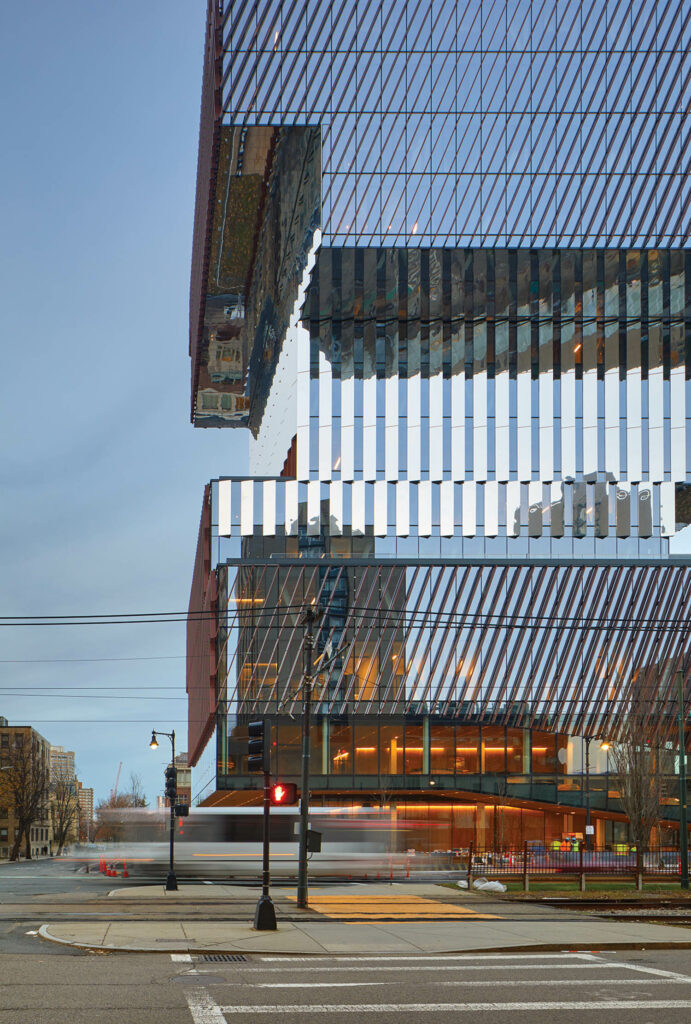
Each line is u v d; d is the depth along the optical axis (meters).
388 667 72.56
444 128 76.38
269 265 84.31
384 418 75.38
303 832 28.61
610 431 76.06
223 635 71.81
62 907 28.67
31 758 134.88
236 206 80.94
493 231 76.31
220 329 100.69
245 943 18.88
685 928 22.83
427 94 76.44
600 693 73.81
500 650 73.69
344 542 73.81
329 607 72.81
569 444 75.88
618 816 72.31
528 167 76.69
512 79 76.94
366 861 51.56
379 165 76.06
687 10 77.94
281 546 73.50
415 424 75.44
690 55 77.44
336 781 70.94
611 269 76.56
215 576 72.81
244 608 72.44
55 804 174.38
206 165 85.19
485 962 17.02
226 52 74.81
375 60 76.19
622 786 56.25
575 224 76.50
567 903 31.00
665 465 75.75
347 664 72.12
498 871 44.19
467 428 75.56
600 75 77.12
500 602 74.06
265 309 88.56
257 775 70.06
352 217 75.81
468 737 72.56
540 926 22.88
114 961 16.67
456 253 76.31
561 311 76.31
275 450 86.12
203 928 21.52
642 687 73.06
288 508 74.06
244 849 51.09
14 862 104.81
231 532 73.50
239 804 75.00
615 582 74.88
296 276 76.81
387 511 74.44
